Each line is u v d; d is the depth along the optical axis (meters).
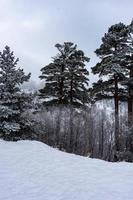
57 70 37.31
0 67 21.28
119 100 31.80
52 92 36.75
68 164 14.84
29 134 21.80
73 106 38.19
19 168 13.21
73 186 11.01
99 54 31.73
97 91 31.20
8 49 21.41
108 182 11.93
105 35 32.03
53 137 38.06
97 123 41.22
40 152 17.12
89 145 39.88
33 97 21.38
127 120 36.31
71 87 37.41
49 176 12.27
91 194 10.14
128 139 35.62
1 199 8.98
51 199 9.30
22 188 10.32
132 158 31.16
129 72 32.03
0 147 17.59
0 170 12.59
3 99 20.84
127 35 31.95
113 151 37.31
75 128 39.66
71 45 38.72
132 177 13.00
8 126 19.97
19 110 20.97
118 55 30.36
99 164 15.54
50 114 38.78
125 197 9.98
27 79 21.33
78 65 37.50
